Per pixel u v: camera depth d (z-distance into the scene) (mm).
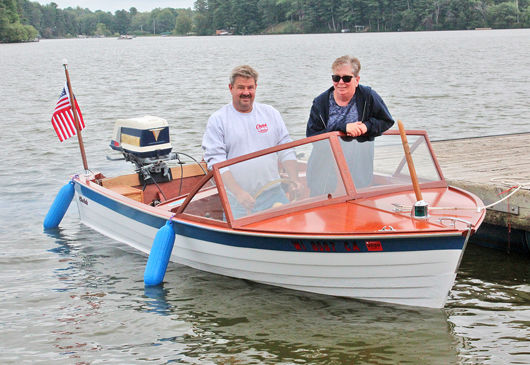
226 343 5094
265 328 5309
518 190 6703
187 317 5555
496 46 65938
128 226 7191
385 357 4812
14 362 4871
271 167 5789
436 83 26750
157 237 6191
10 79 37406
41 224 8438
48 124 17656
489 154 8906
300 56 58219
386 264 5227
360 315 5461
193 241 6191
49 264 6953
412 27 156625
